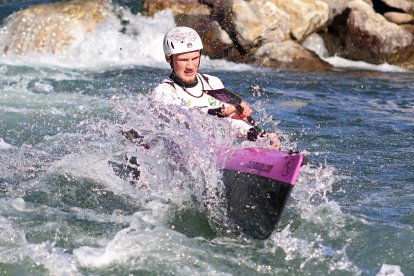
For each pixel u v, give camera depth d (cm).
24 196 2034
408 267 1614
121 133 2298
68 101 3309
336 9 5178
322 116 3212
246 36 4759
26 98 3347
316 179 2219
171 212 1920
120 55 4775
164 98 2061
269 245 1727
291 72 4544
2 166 2302
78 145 2533
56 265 1585
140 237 1717
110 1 5031
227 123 2077
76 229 1789
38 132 2755
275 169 1781
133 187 2117
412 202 2031
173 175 2039
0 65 4169
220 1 4906
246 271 1593
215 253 1673
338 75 4516
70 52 4719
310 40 5153
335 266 1622
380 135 2869
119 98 3412
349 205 2005
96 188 2111
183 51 2033
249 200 1806
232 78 4181
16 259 1606
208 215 1894
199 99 2103
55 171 2247
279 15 4872
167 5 5012
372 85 4156
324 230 1809
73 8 4881
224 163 1931
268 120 3047
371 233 1786
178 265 1602
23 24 4816
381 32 5053
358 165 2414
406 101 3672
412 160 2486
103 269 1575
